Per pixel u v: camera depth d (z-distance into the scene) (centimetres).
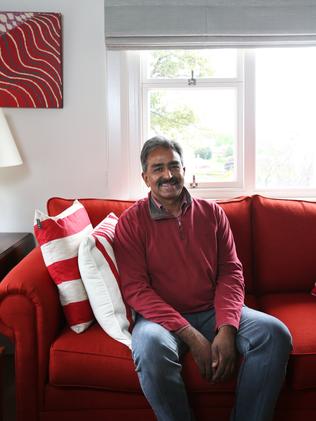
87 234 162
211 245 157
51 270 146
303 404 139
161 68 228
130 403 138
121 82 219
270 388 128
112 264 146
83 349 135
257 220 191
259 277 188
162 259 151
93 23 215
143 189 232
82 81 218
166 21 209
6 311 135
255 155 231
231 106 230
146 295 142
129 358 133
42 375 138
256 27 210
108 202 196
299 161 236
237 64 226
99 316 141
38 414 141
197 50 222
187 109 230
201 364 129
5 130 198
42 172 222
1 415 128
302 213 190
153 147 157
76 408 139
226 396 137
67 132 221
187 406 127
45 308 137
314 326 146
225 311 141
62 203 191
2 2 213
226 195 234
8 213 224
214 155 234
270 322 134
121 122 221
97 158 223
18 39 212
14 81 213
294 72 229
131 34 210
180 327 134
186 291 151
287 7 210
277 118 233
